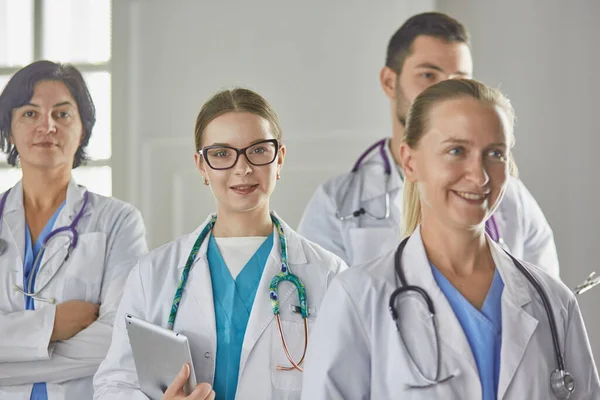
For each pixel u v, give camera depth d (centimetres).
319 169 377
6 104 246
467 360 142
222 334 179
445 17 284
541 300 151
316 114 378
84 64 392
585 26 355
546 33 360
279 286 183
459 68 280
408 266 151
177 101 385
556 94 358
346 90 377
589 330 348
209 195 381
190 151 383
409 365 141
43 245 237
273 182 187
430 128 147
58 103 246
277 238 190
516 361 142
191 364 166
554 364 146
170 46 386
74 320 228
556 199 356
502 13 365
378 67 376
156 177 383
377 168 280
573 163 355
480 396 141
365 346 147
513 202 252
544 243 257
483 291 151
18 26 398
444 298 147
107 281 235
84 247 237
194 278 183
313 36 379
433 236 152
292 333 179
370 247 265
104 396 179
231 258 187
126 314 176
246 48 382
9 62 398
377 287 149
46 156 242
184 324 179
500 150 146
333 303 150
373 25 376
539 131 359
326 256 191
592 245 353
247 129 182
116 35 390
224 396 175
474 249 152
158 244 381
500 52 365
